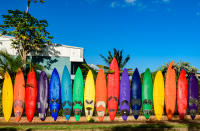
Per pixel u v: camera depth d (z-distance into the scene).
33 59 16.53
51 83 8.08
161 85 8.44
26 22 15.24
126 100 8.22
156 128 6.55
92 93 8.15
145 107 8.22
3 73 9.26
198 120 8.22
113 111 8.06
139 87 8.34
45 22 15.84
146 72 8.48
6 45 16.34
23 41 15.16
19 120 7.65
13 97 7.89
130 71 11.12
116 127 6.56
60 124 7.24
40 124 7.25
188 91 8.55
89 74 8.31
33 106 7.80
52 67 16.62
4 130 6.18
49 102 7.95
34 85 7.96
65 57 16.95
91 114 7.99
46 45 16.72
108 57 12.20
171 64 8.62
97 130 6.39
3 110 7.71
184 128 6.66
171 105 8.34
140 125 6.93
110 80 8.30
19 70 8.10
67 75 8.27
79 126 6.67
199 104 8.77
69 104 7.98
